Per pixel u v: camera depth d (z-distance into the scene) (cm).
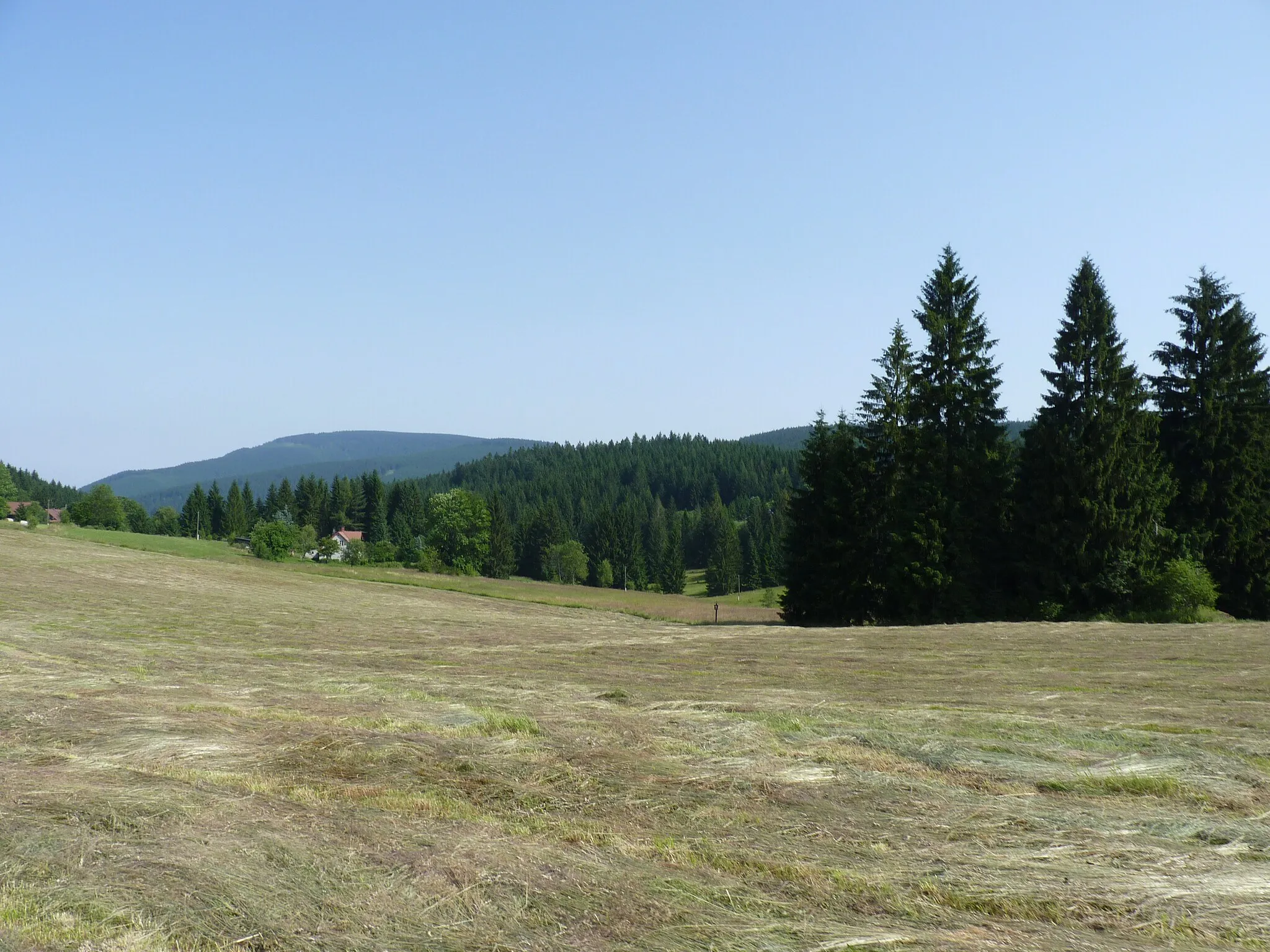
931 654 2177
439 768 885
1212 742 991
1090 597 3672
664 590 11731
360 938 501
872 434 4028
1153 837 681
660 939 498
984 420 4009
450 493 11075
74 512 13250
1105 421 3703
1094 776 848
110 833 669
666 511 14738
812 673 1812
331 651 2334
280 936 502
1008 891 570
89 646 2222
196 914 527
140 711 1178
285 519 13900
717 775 852
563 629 3403
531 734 1052
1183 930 519
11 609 3178
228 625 3077
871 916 539
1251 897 560
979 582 3891
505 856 620
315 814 727
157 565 5697
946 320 4062
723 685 1612
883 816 734
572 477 17050
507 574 11444
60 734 1020
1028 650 2219
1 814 700
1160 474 3819
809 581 4062
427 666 1994
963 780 857
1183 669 1783
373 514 13925
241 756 937
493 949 487
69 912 532
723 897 560
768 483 16600
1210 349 4012
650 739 1021
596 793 802
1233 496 3872
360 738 991
